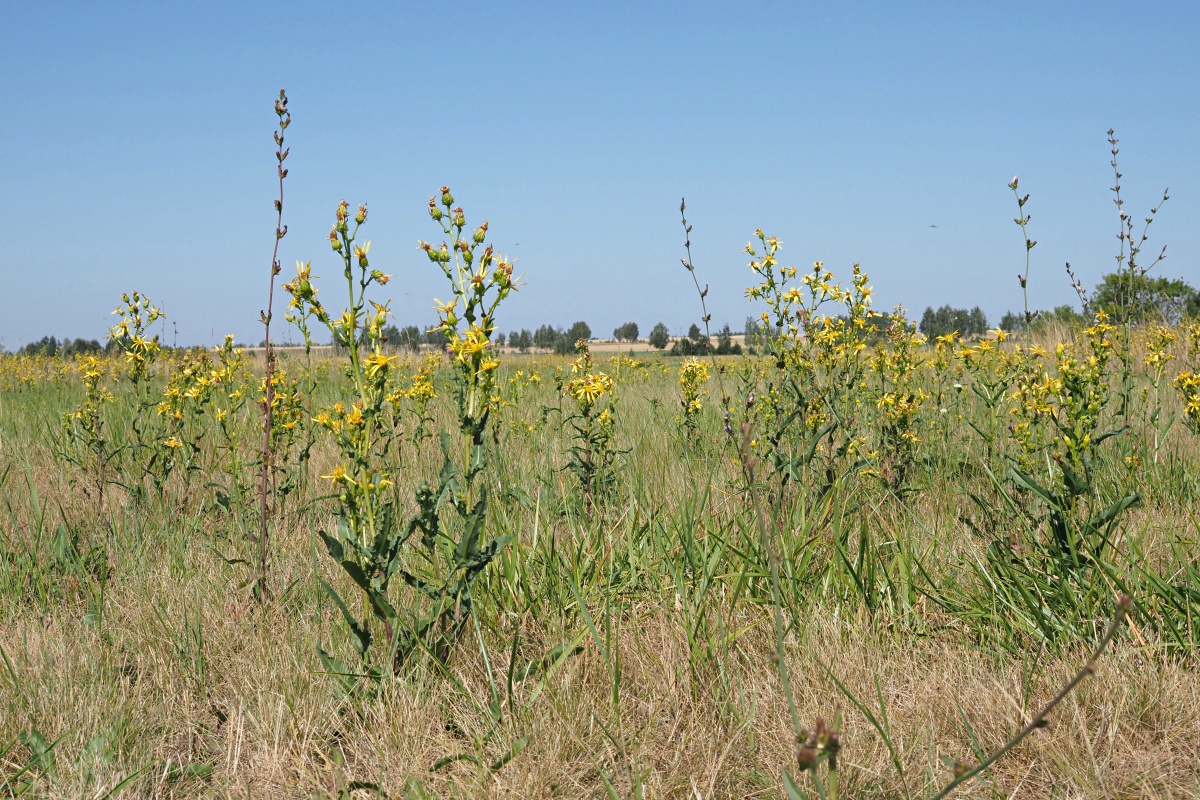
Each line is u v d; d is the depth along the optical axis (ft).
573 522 13.17
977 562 11.07
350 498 9.48
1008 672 9.07
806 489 13.15
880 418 17.40
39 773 7.75
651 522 12.36
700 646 9.80
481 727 8.66
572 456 17.89
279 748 8.40
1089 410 11.49
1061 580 10.09
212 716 9.23
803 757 4.57
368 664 9.45
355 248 9.48
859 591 10.80
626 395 30.83
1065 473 10.58
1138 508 12.92
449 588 10.55
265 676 9.30
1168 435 17.35
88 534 14.08
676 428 20.51
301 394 17.26
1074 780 7.37
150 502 15.57
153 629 10.53
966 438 17.30
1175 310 28.96
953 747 8.09
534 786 7.54
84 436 17.67
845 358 15.93
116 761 8.15
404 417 20.56
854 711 8.54
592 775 7.91
